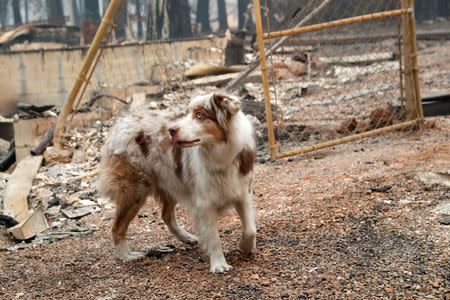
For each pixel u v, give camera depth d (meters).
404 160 6.42
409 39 7.86
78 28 30.78
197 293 3.51
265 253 4.14
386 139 8.00
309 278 3.53
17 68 15.58
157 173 4.34
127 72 15.49
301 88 12.45
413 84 8.01
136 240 5.02
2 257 4.78
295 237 4.41
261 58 6.66
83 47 15.77
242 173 3.83
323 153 7.64
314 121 9.60
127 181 4.39
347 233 4.31
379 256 3.75
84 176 7.96
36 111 11.96
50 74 15.70
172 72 14.70
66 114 9.16
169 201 4.61
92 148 9.94
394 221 4.40
